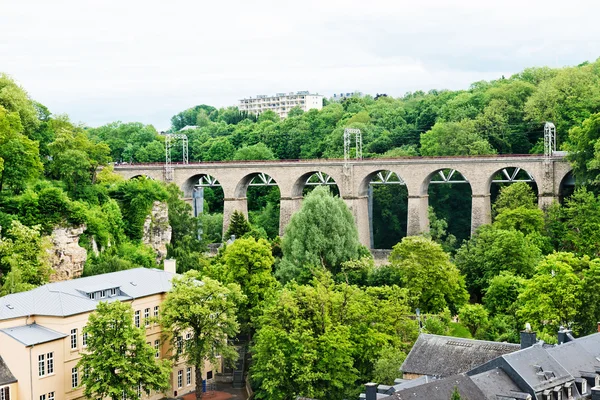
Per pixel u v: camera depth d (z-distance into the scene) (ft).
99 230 576.20
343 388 405.39
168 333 449.06
